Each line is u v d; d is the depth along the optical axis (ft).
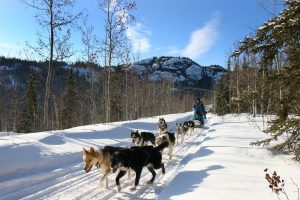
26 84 119.85
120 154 23.68
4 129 114.73
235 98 27.89
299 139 27.17
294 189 19.61
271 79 25.34
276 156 29.48
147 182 25.84
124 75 95.76
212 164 27.04
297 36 24.43
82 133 44.80
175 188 21.45
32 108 122.42
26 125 122.93
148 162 25.91
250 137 42.60
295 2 23.34
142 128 62.54
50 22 50.78
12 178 24.44
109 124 59.36
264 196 18.66
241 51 26.43
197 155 32.63
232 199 18.37
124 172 24.12
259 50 25.98
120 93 104.78
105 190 23.66
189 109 279.90
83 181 25.73
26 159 27.63
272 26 24.50
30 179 24.59
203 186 21.15
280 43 25.20
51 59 52.42
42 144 33.47
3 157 26.27
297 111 26.66
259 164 26.66
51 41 51.70
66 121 119.85
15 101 116.47
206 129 66.33
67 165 29.81
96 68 84.64
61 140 37.83
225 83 128.77
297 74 24.61
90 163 24.61
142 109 129.59
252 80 80.02
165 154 38.06
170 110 174.60
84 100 126.93
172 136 35.99
